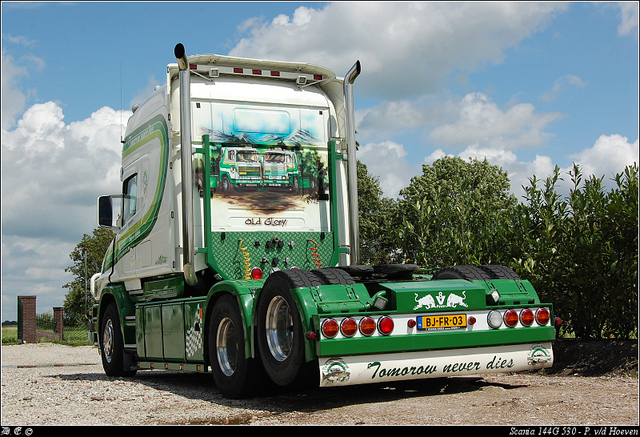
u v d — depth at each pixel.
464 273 6.75
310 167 8.24
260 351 6.25
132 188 9.77
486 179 43.47
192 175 7.50
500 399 6.00
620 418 4.96
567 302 8.88
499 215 10.41
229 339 6.95
